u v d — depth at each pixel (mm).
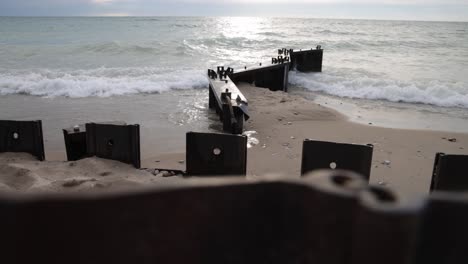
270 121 9000
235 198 1001
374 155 6781
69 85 12953
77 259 947
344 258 895
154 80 14141
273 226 997
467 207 914
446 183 3596
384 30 56875
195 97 12219
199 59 22172
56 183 4266
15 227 907
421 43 36188
